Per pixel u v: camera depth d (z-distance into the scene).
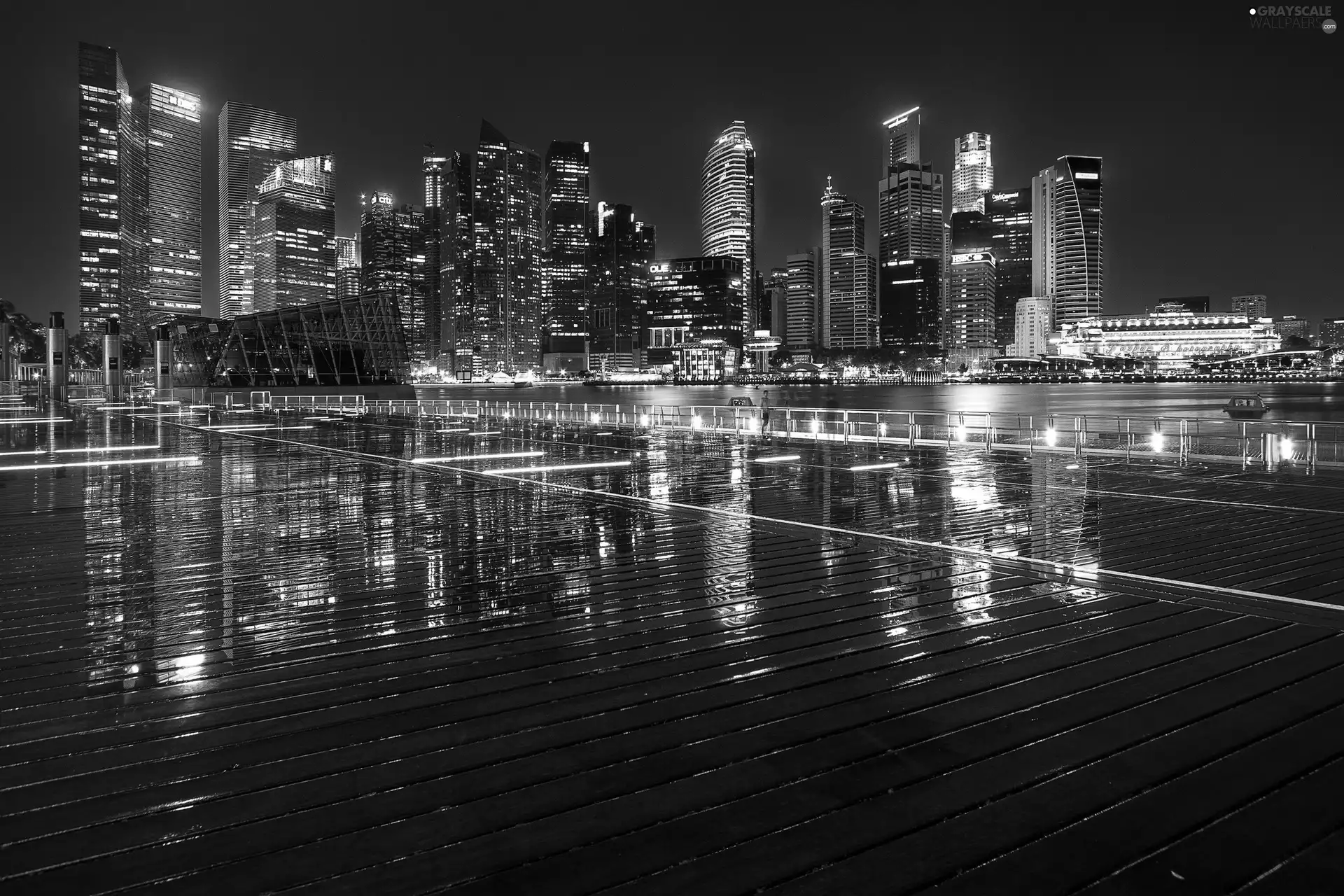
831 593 7.79
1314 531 10.97
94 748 4.56
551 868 3.31
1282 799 3.81
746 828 3.60
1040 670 5.59
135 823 3.73
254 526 11.80
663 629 6.66
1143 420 23.28
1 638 6.63
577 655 6.04
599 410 50.75
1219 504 13.56
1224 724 4.66
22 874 3.32
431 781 4.10
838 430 33.38
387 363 88.50
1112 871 3.27
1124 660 5.77
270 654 6.17
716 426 34.38
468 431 34.66
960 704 4.99
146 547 10.31
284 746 4.55
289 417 45.59
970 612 7.09
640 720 4.82
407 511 13.16
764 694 5.21
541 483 16.91
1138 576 8.39
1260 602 7.32
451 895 3.14
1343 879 3.21
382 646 6.33
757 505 13.75
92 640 6.56
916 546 10.11
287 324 81.25
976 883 3.19
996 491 15.46
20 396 77.25
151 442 28.17
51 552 10.04
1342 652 5.89
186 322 78.69
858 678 5.47
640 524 11.89
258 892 3.19
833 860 3.35
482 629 6.72
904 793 3.89
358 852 3.46
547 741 4.56
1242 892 3.14
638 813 3.75
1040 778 4.03
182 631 6.79
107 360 62.03
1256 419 67.38
